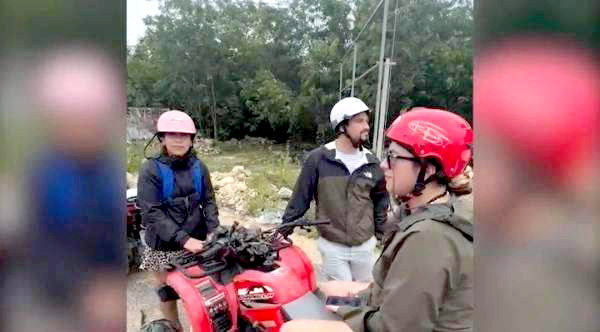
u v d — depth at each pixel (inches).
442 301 43.6
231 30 1194.6
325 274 117.8
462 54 610.9
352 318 54.0
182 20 1163.9
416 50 618.2
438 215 46.2
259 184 352.5
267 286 75.9
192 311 77.9
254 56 1225.4
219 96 1226.0
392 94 614.9
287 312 68.6
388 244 51.5
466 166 50.4
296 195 117.7
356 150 115.3
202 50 1176.8
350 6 1053.8
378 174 115.0
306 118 1064.2
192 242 96.8
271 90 1095.6
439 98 634.8
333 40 1023.6
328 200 113.9
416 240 44.8
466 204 49.8
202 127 1245.1
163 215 102.7
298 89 1188.5
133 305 142.0
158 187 104.3
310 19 1197.7
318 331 53.8
